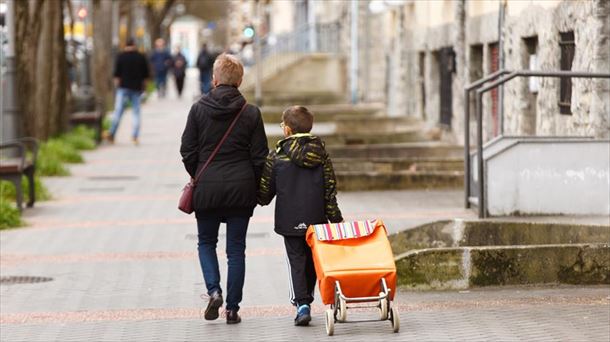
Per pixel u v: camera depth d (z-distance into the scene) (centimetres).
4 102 5206
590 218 3231
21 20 5575
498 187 3284
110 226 3731
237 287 2253
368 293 2102
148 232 3591
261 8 16288
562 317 2234
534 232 2859
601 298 2417
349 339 2084
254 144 2239
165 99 13338
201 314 2380
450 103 5691
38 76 6238
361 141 5856
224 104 2223
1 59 5516
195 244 3331
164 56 13650
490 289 2530
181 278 2812
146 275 2862
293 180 2198
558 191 3288
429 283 2527
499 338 2062
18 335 2216
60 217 3969
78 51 10806
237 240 2258
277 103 9512
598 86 3412
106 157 6344
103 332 2228
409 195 4319
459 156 5059
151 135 7944
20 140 4322
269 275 2803
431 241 2897
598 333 2092
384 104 7981
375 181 4488
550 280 2544
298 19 13075
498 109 4603
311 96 9681
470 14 5112
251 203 2245
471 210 3666
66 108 6744
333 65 9719
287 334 2150
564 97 3825
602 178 3284
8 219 3728
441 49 5853
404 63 7050
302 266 2214
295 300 2216
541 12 3962
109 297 2597
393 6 7281
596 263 2550
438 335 2095
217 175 2220
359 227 2130
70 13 9475
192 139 2234
